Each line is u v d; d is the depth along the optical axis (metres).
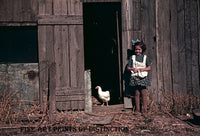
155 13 5.70
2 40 8.15
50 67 4.93
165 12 5.72
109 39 8.86
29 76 5.21
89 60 9.12
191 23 5.75
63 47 5.34
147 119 4.93
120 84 6.13
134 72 5.27
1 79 5.11
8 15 5.18
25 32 8.23
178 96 5.72
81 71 5.39
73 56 5.37
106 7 8.20
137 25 5.67
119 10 6.28
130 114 5.39
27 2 5.23
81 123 4.59
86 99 5.45
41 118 4.84
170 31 5.74
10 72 5.14
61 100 5.32
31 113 5.13
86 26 9.09
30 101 5.21
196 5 5.75
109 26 8.85
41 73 5.23
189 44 5.76
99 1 5.52
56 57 5.31
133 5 5.65
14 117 4.75
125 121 4.82
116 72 7.74
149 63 5.41
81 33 5.39
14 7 5.20
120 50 6.48
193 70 5.77
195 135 4.09
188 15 5.75
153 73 5.70
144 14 5.69
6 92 5.12
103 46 9.09
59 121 4.65
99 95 6.19
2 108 4.84
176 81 5.75
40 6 5.27
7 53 8.20
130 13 5.64
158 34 5.70
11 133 4.19
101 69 9.05
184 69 5.75
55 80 4.95
